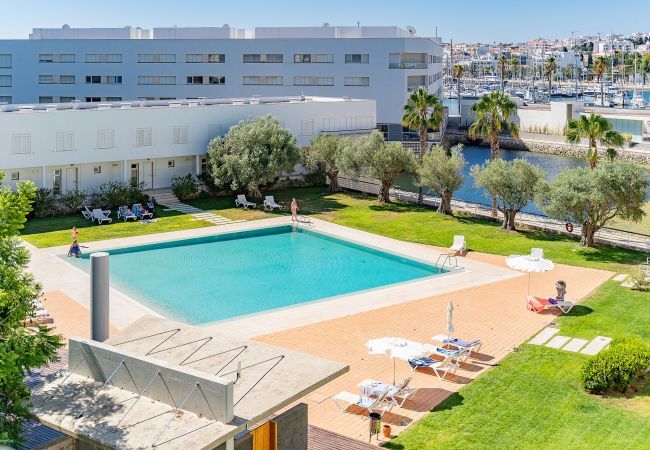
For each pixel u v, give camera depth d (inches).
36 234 1690.5
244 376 616.7
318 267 1493.6
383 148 2041.1
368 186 2220.7
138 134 2063.2
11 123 1831.9
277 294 1306.6
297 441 648.4
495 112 2174.0
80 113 1947.6
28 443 605.9
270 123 2128.4
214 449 549.6
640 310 1183.6
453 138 4286.4
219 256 1574.8
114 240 1644.9
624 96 6884.8
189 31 3809.1
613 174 1512.1
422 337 1068.5
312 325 1117.7
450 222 1851.6
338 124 2539.4
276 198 2170.3
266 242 1712.6
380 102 3326.8
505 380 903.7
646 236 1630.2
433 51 3794.3
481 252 1572.3
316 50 3348.9
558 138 3897.6
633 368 846.5
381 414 800.3
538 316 1164.5
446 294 1282.0
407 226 1813.5
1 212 648.4
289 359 648.4
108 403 578.6
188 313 1191.6
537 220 1798.7
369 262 1537.9
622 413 804.0
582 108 4033.0
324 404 845.8
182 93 3449.8
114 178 2079.2
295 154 2143.2
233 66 3415.4
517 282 1355.8
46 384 616.7
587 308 1198.3
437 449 729.6
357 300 1246.3
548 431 764.6
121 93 3472.0
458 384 896.3
